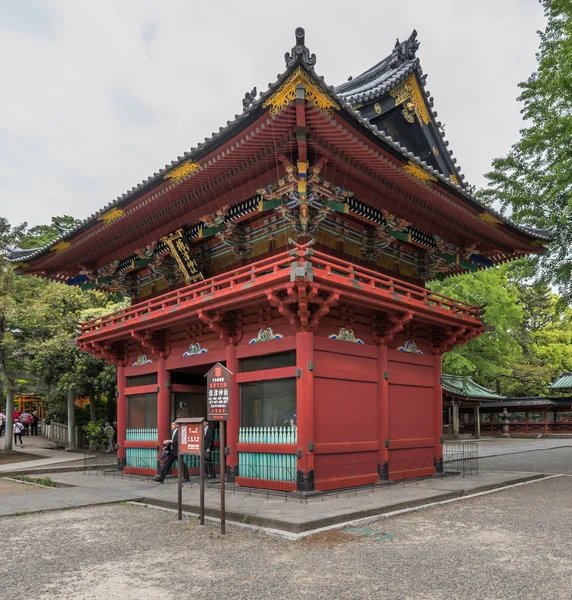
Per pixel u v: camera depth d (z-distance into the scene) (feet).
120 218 58.65
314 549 29.78
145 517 39.73
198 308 51.67
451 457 91.97
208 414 36.11
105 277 74.43
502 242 66.90
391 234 56.18
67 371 103.76
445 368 145.28
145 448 65.62
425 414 59.57
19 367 116.26
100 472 70.74
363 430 51.16
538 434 166.20
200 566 27.12
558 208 75.82
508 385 197.77
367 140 42.96
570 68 68.08
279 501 42.04
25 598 23.12
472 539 31.86
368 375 52.31
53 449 112.78
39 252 70.33
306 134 40.81
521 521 36.99
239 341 53.11
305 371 45.65
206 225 55.93
